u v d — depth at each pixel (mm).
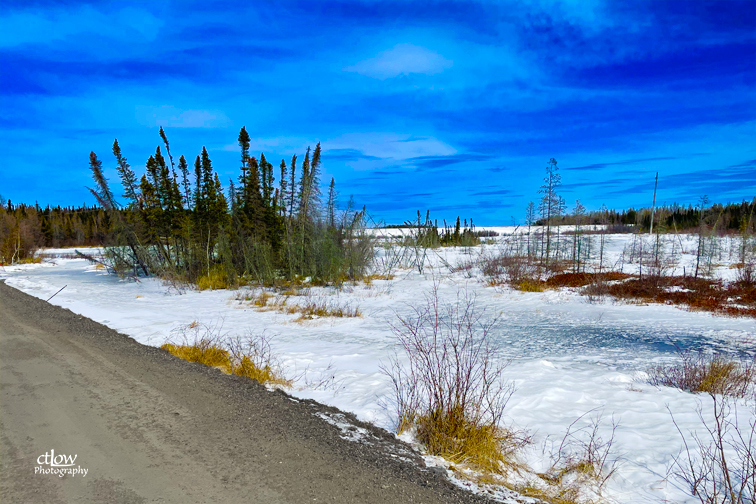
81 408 5281
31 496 3342
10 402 5477
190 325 11039
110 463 3902
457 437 4379
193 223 23359
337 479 3729
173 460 3984
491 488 3705
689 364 7340
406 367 7254
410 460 4160
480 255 27922
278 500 3357
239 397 5812
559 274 21031
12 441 4344
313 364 7668
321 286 20312
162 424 4836
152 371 6969
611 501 3473
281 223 23422
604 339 9992
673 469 3912
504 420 5047
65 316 12188
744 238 23953
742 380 6551
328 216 21938
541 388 6199
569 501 3488
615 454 4211
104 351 8266
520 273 21031
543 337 10219
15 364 7297
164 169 24891
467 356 8094
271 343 9445
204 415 5137
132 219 24844
